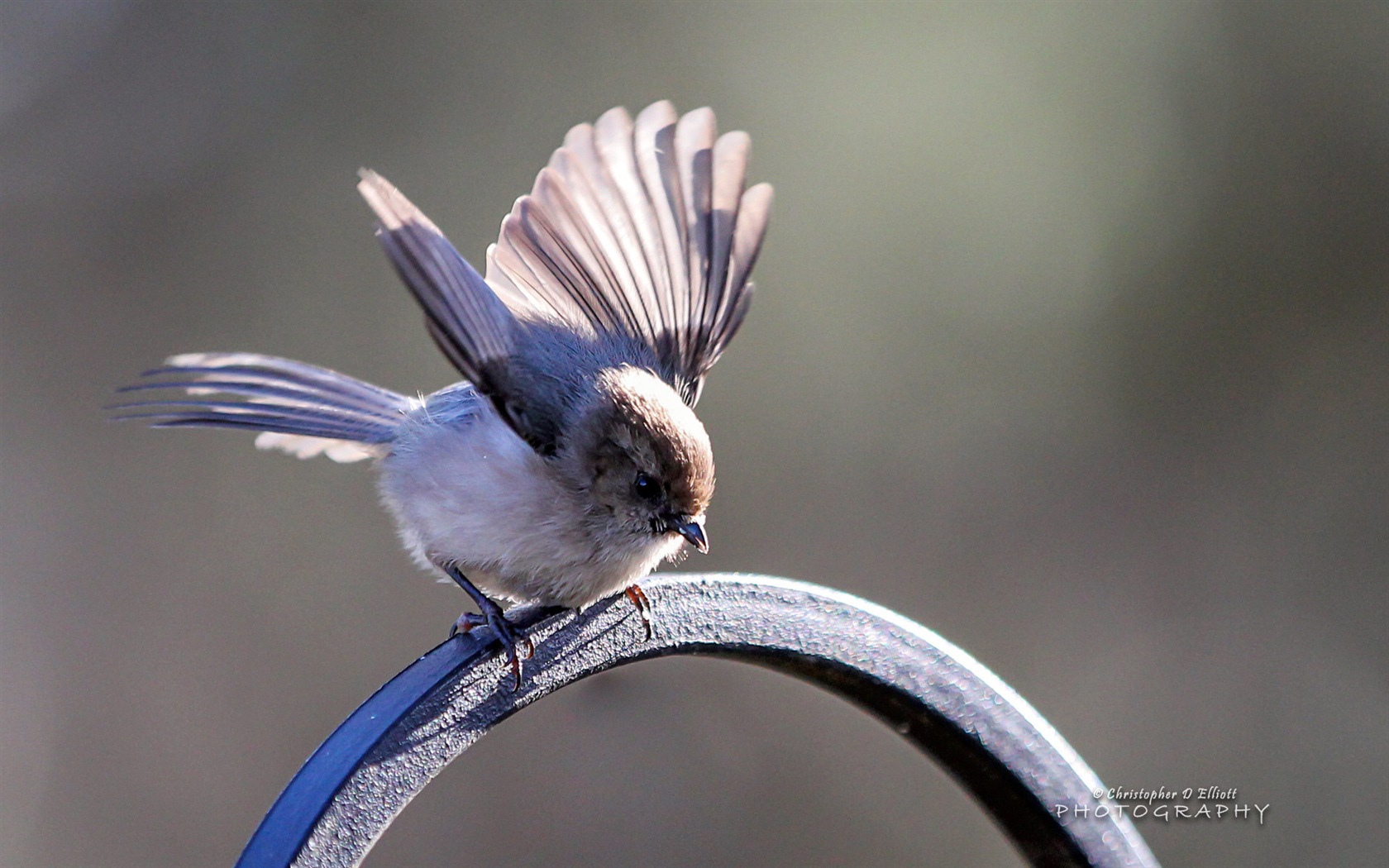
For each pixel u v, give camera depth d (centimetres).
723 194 634
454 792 1120
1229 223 1279
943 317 1279
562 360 597
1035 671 1238
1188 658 1241
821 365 1273
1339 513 1256
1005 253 1282
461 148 1346
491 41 1348
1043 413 1273
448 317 548
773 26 1313
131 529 1251
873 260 1286
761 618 500
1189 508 1264
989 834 1138
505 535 584
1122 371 1277
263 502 1252
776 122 1306
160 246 1331
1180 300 1279
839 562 1245
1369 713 1209
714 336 662
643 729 1138
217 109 1352
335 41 1352
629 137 617
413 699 448
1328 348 1274
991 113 1291
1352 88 1268
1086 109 1288
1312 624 1238
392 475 618
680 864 1117
